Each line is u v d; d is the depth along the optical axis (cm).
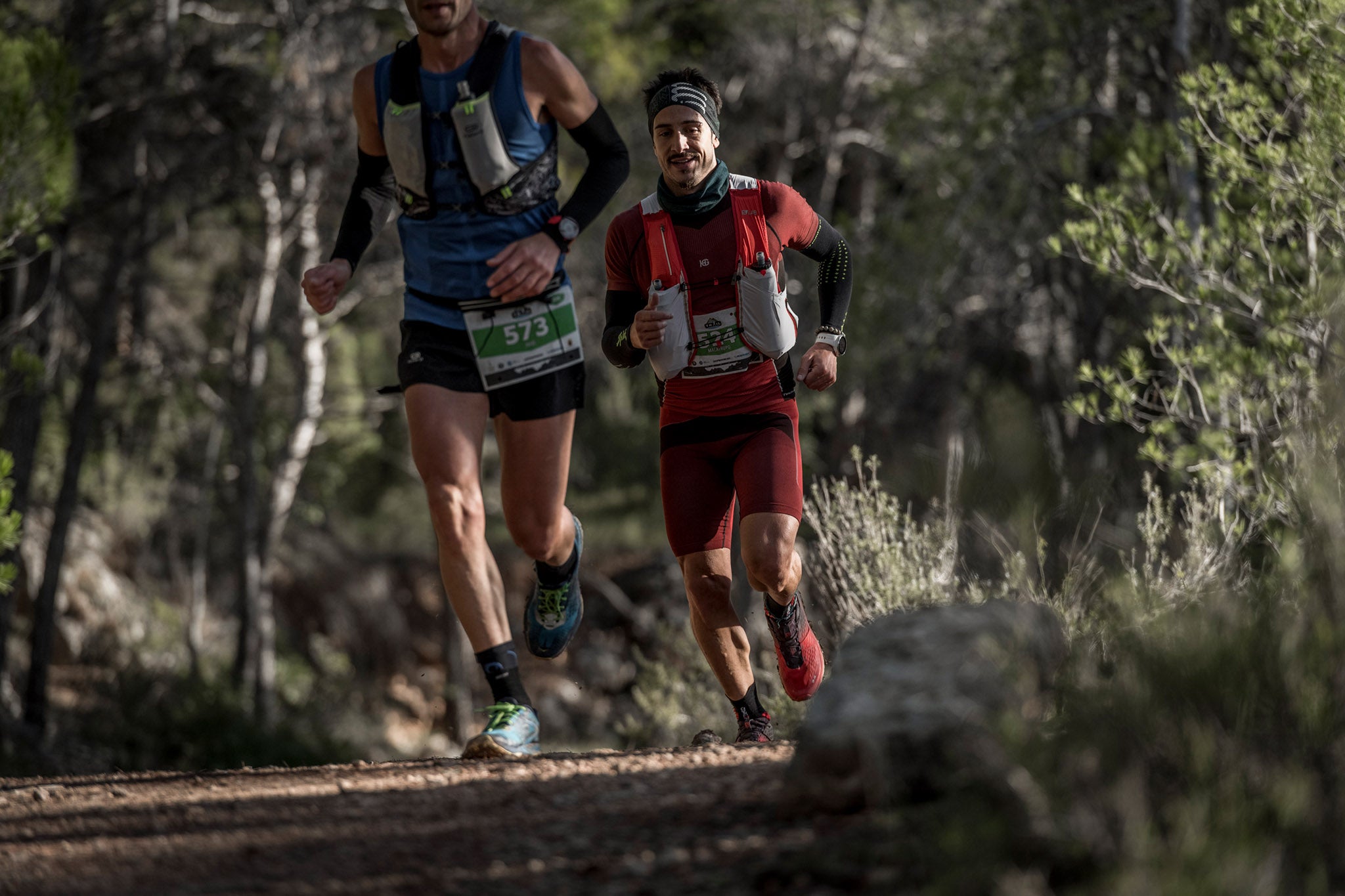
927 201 2756
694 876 432
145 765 2734
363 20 3164
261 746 2900
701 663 1466
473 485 768
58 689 3416
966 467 726
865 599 1016
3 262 2355
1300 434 619
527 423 789
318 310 798
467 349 775
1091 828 369
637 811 523
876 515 1062
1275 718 418
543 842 493
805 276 3603
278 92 2966
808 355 805
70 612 3684
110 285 2894
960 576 994
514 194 766
